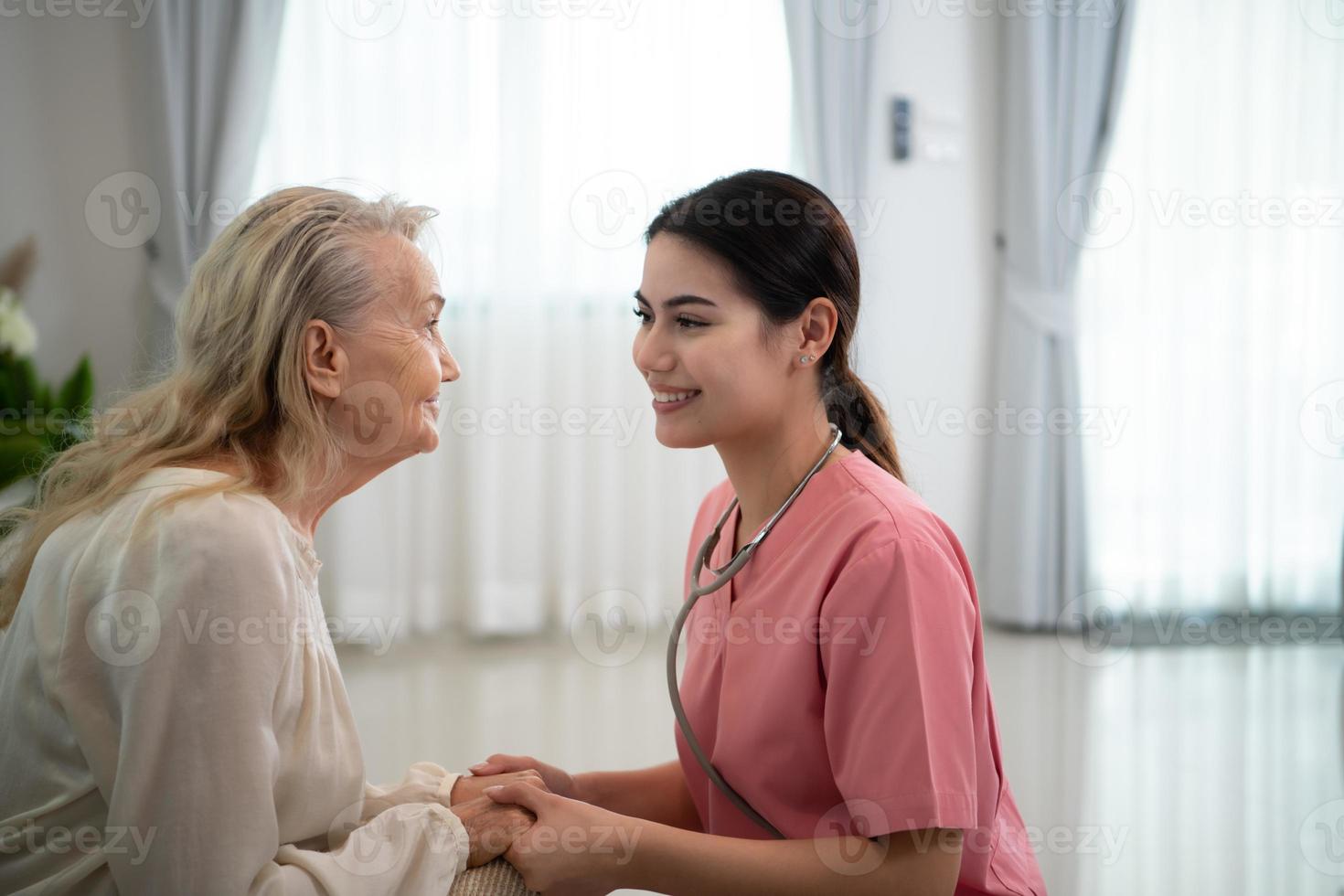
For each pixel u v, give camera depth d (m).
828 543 1.07
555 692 3.39
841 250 1.14
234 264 1.03
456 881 1.02
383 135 3.97
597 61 4.07
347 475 1.09
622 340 4.13
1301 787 2.66
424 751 2.81
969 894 1.12
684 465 4.17
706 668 1.23
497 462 4.09
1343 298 4.39
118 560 0.91
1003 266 4.25
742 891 1.01
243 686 0.89
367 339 1.04
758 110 4.16
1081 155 4.19
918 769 0.97
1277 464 4.44
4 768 0.97
